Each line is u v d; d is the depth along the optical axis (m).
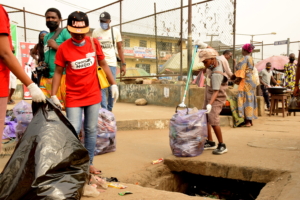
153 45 8.98
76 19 2.66
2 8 1.86
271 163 3.22
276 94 8.27
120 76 10.49
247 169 3.16
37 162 1.96
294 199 2.24
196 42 4.44
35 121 2.20
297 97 3.90
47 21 3.98
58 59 2.81
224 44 7.53
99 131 3.94
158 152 4.13
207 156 3.66
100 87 2.98
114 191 2.53
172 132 3.75
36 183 1.88
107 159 3.75
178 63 8.48
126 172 3.21
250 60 6.30
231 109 6.41
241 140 4.73
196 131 3.68
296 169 2.97
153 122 6.04
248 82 6.32
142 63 9.90
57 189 1.93
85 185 2.39
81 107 2.90
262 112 8.27
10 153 3.82
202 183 3.99
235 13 7.16
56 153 2.06
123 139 5.04
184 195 2.45
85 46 2.83
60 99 3.32
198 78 4.54
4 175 1.97
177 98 8.22
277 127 6.22
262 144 4.30
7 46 1.85
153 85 9.02
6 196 1.88
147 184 3.13
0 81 1.89
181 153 3.65
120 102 10.16
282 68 14.34
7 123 5.13
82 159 2.26
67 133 2.22
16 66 1.91
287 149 3.90
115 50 6.16
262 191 2.63
